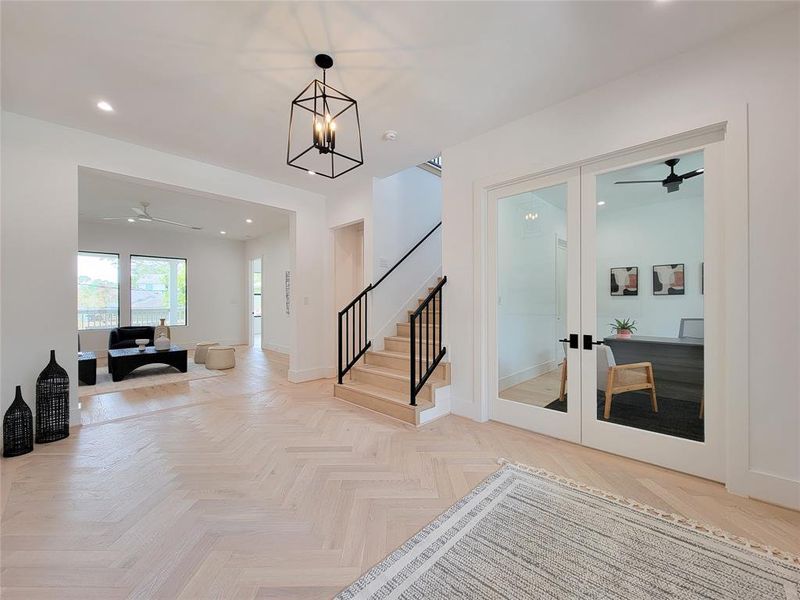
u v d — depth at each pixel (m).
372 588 1.37
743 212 1.98
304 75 2.37
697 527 1.72
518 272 3.09
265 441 2.80
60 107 2.73
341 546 1.61
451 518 1.81
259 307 9.68
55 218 2.95
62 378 2.86
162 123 2.98
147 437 2.88
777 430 1.90
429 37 2.03
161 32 1.97
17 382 2.77
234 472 2.30
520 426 3.07
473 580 1.41
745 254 1.98
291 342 4.91
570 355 2.77
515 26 1.95
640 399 2.46
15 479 2.20
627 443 2.49
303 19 1.89
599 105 2.53
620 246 2.54
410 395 3.30
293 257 4.88
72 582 1.40
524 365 3.05
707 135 2.16
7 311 2.74
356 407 3.69
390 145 3.46
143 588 1.37
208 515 1.84
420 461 2.45
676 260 2.30
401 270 4.87
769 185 1.92
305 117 2.90
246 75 2.37
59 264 2.97
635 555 1.54
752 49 1.96
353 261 5.54
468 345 3.36
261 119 2.93
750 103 1.96
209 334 8.48
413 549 1.58
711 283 2.16
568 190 2.77
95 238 6.93
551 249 2.88
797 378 1.85
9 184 2.76
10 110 2.75
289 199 4.74
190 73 2.34
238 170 4.11
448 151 3.50
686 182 2.26
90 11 1.81
